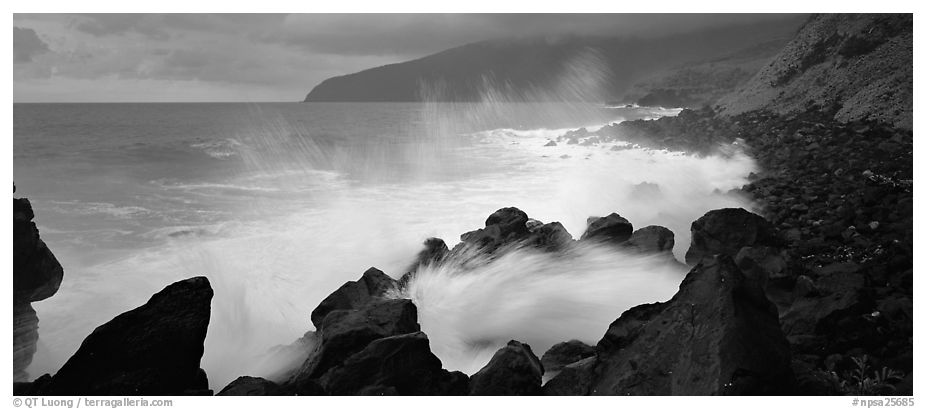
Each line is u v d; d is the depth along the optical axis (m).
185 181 21.08
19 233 7.77
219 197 17.64
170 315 6.06
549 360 6.74
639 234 10.27
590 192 16.44
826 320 6.61
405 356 5.86
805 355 6.31
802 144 20.42
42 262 8.07
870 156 16.91
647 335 5.67
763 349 5.27
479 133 47.75
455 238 12.47
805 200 13.36
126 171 24.45
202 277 6.38
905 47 27.08
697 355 5.25
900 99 22.52
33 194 18.22
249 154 31.36
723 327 5.30
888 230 10.33
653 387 5.29
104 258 11.43
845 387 5.75
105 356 5.81
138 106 150.50
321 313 7.68
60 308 9.18
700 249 9.94
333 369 5.82
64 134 48.59
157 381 5.82
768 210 13.20
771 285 8.15
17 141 40.59
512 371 5.79
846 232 10.37
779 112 29.97
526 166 24.03
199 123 66.62
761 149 21.61
